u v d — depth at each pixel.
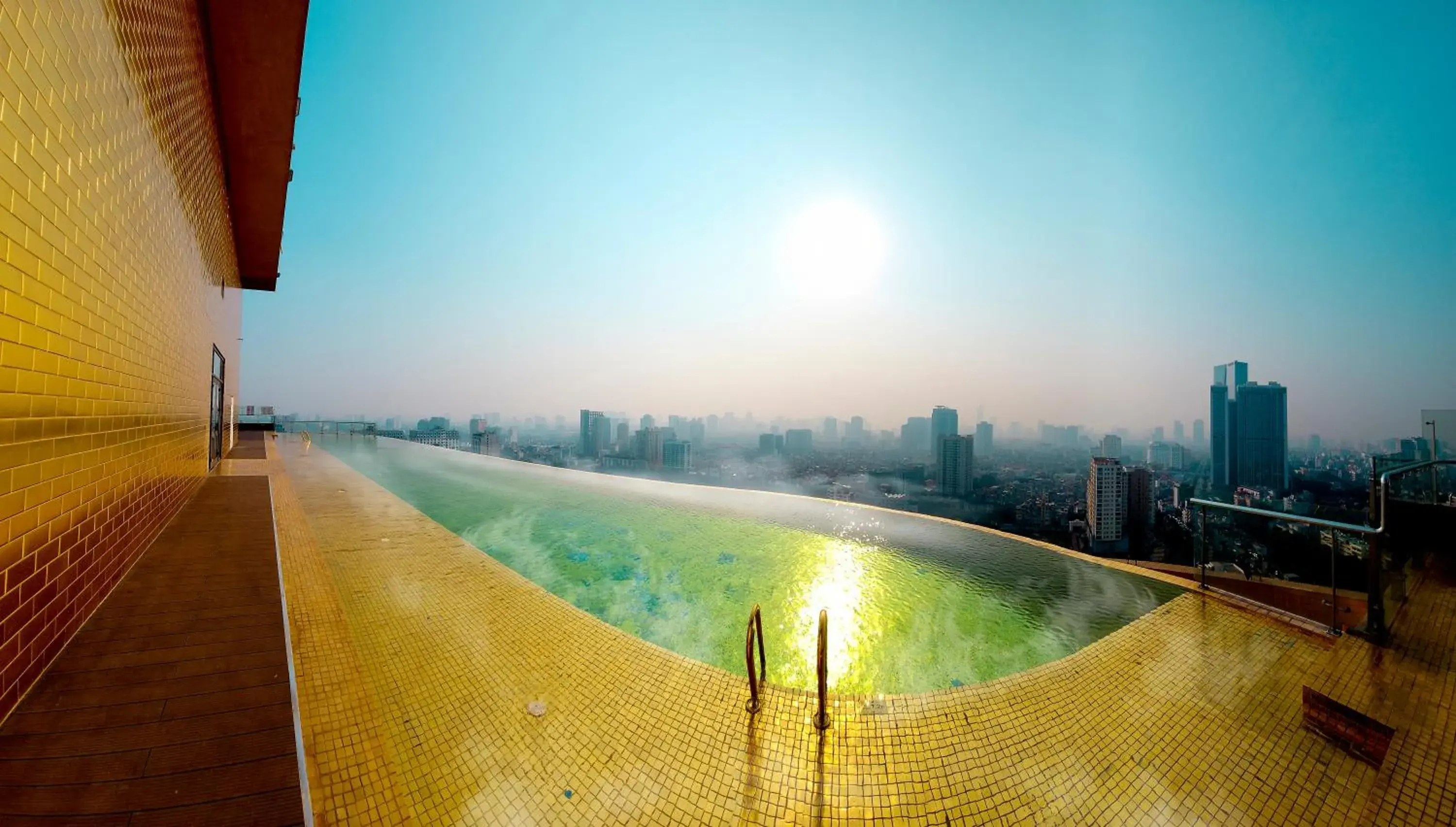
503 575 4.93
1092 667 3.38
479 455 18.42
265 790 1.46
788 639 4.63
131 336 3.14
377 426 30.64
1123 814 2.27
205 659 2.16
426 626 3.78
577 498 10.38
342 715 2.67
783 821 2.20
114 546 2.94
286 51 4.95
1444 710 2.80
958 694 3.08
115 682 1.96
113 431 2.86
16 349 1.78
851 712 2.89
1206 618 4.07
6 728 1.66
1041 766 2.54
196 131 4.70
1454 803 2.24
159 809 1.38
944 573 6.10
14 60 1.69
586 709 2.88
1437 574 4.25
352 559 5.21
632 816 2.21
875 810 2.28
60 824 1.31
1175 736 2.73
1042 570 6.01
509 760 2.48
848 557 6.71
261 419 26.61
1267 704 2.97
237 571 3.27
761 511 9.29
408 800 2.21
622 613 5.16
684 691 3.06
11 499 1.77
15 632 1.80
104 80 2.50
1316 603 4.20
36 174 1.88
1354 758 2.54
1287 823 2.22
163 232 3.80
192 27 4.21
